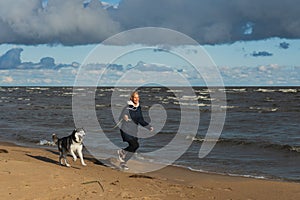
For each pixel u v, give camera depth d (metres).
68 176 7.70
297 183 9.44
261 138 19.34
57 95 98.88
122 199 6.40
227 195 7.89
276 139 19.05
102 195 6.54
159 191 7.45
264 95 74.69
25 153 12.29
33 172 7.68
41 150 13.94
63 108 45.41
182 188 8.04
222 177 10.27
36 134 20.58
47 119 30.12
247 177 10.36
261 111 38.97
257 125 26.56
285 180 10.14
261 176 10.62
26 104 55.31
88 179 7.65
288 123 27.89
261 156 14.07
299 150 15.11
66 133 20.92
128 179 8.59
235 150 15.40
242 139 18.30
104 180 7.98
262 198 7.82
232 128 24.78
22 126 25.00
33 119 30.34
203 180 9.79
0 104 55.91
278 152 14.91
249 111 38.91
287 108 42.38
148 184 8.12
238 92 92.00
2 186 6.61
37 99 74.31
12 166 8.09
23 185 6.74
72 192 6.61
